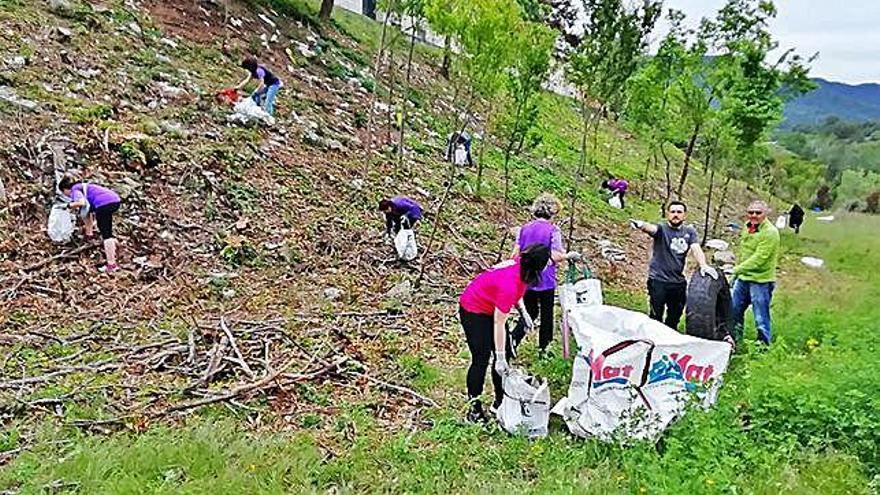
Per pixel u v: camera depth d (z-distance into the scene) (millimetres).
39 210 9438
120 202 9672
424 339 8117
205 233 10117
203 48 16031
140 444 5082
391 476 5027
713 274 7336
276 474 4852
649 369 5520
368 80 19672
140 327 7641
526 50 13984
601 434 5461
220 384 6441
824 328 8453
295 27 20234
